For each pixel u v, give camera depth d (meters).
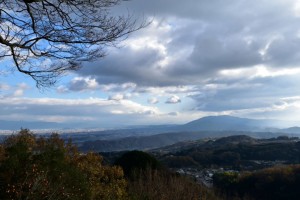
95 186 7.73
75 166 7.29
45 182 5.52
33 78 5.62
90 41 5.52
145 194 10.73
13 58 5.40
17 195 5.02
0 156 5.68
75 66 5.75
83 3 5.30
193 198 12.26
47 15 5.37
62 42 5.44
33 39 5.31
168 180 13.20
